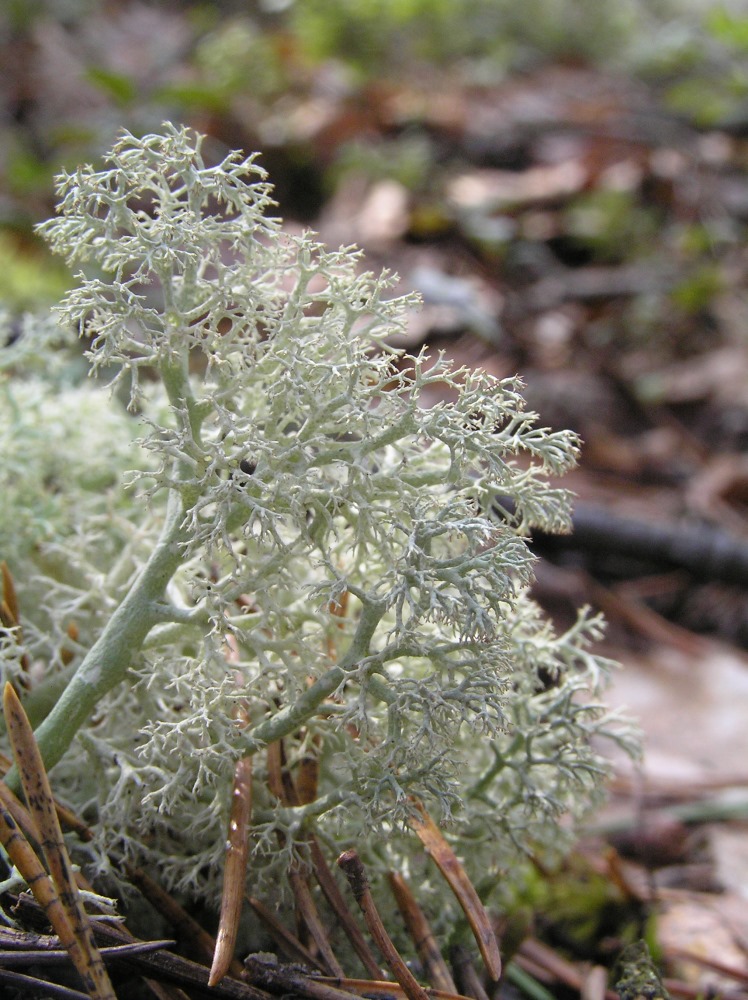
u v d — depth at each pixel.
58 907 0.06
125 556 0.08
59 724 0.07
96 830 0.07
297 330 0.07
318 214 0.25
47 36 0.31
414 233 0.24
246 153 0.26
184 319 0.07
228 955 0.06
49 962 0.06
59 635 0.08
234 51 0.29
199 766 0.07
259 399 0.08
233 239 0.07
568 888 0.09
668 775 0.12
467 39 0.34
